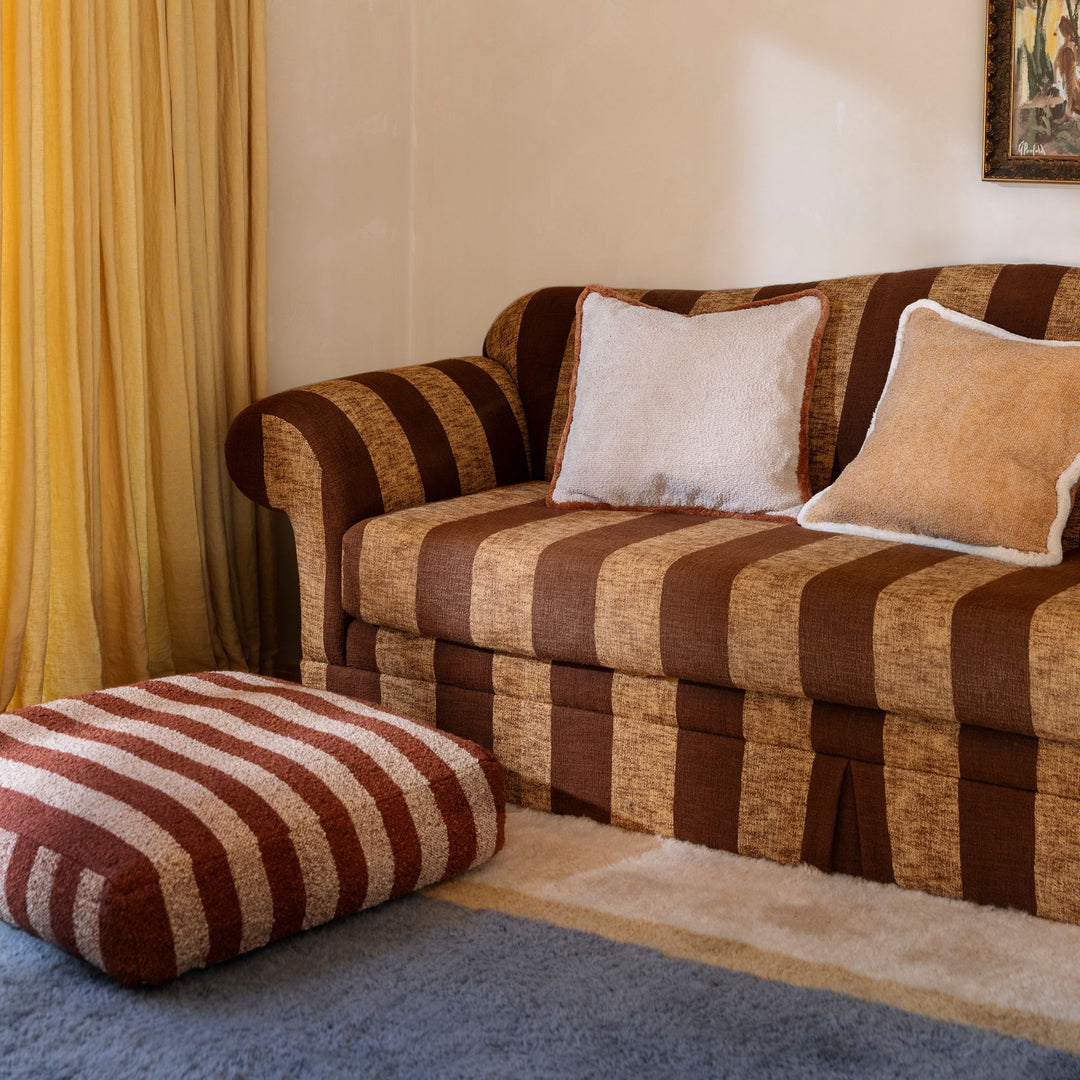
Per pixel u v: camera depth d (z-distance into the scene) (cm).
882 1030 145
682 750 198
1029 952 164
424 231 338
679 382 242
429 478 250
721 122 294
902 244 279
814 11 280
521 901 178
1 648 239
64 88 237
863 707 183
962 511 202
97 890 151
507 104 322
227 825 160
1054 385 205
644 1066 138
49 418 248
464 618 213
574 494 245
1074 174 257
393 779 177
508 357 286
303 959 162
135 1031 145
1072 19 254
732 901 178
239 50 277
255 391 291
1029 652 165
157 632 275
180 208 268
